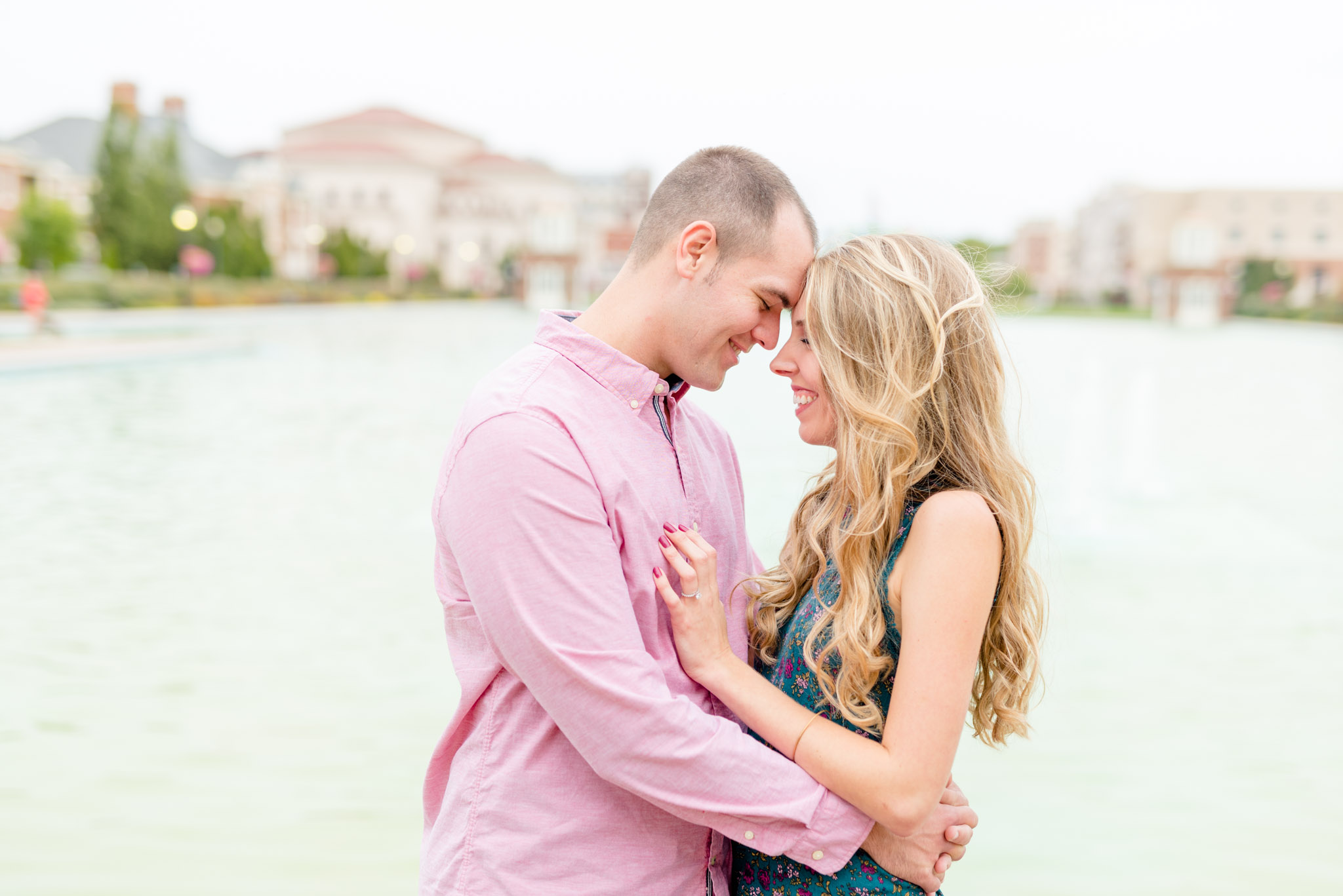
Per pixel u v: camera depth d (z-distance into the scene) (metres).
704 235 1.31
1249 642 4.40
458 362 18.38
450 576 1.34
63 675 3.85
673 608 1.31
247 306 34.78
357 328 28.66
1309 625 4.64
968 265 1.37
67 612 4.62
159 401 12.49
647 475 1.31
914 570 1.27
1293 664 4.13
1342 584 5.32
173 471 8.19
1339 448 10.56
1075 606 4.89
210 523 6.40
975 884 2.53
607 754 1.21
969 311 1.34
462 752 1.34
